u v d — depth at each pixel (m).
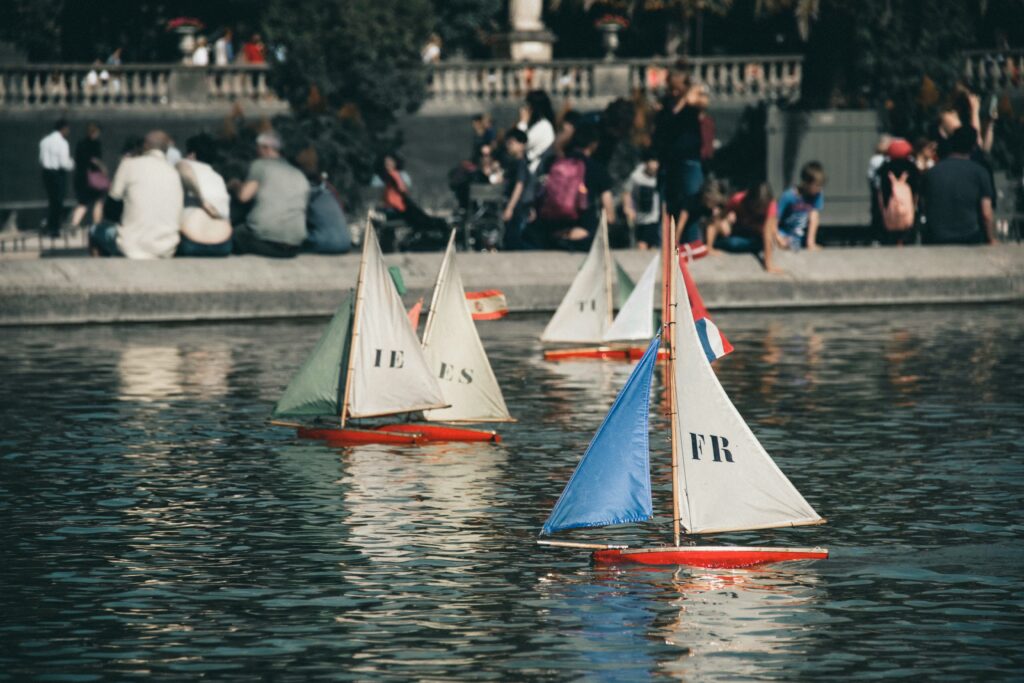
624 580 17.06
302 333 36.91
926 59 59.50
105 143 74.06
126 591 16.66
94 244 40.97
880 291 42.88
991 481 21.67
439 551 18.19
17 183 72.94
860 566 17.56
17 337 36.31
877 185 45.72
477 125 53.75
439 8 101.19
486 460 23.17
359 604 16.20
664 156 41.91
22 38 88.25
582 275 34.31
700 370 18.02
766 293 42.25
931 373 30.98
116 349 34.28
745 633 15.27
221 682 13.99
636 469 18.41
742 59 78.19
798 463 22.84
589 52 102.00
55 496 20.91
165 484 21.59
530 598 16.41
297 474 22.22
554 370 31.88
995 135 54.44
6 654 14.70
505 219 42.72
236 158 49.97
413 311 25.22
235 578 17.12
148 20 91.81
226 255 40.34
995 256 44.00
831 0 58.50
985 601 16.23
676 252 18.14
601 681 14.02
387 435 24.61
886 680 14.02
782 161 51.81
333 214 41.34
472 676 14.14
